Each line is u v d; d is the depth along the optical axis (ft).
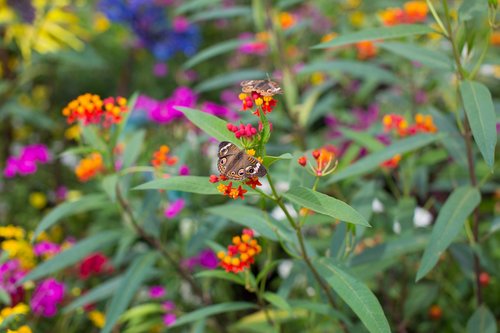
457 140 4.37
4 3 6.98
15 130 7.66
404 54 4.15
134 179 5.49
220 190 3.28
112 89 8.71
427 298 4.79
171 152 5.77
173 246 5.42
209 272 3.85
